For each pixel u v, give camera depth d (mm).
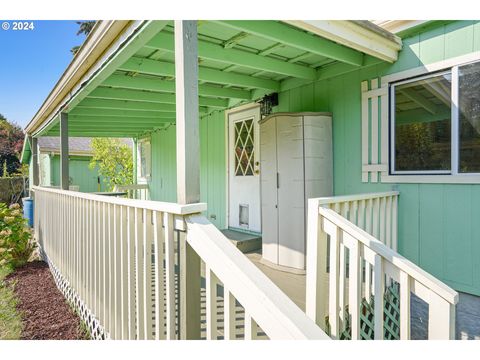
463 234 2820
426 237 3049
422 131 3070
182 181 1625
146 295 1879
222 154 5508
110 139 13484
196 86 1676
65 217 4145
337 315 2105
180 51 1656
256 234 4793
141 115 5816
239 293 1192
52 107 4723
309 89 4004
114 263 2330
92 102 4703
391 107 3266
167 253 1676
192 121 1650
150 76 3943
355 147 3561
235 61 3135
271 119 3752
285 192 3602
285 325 1013
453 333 1477
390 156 3277
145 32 2100
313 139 3555
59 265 4523
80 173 14031
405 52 3129
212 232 1451
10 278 5047
